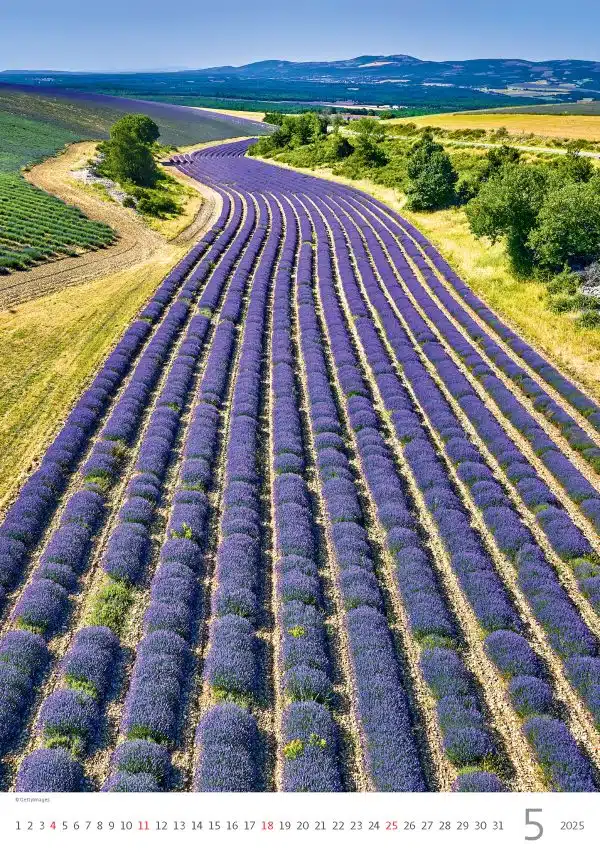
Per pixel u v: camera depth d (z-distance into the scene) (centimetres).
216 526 2234
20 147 9350
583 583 1953
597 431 2798
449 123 12875
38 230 5462
